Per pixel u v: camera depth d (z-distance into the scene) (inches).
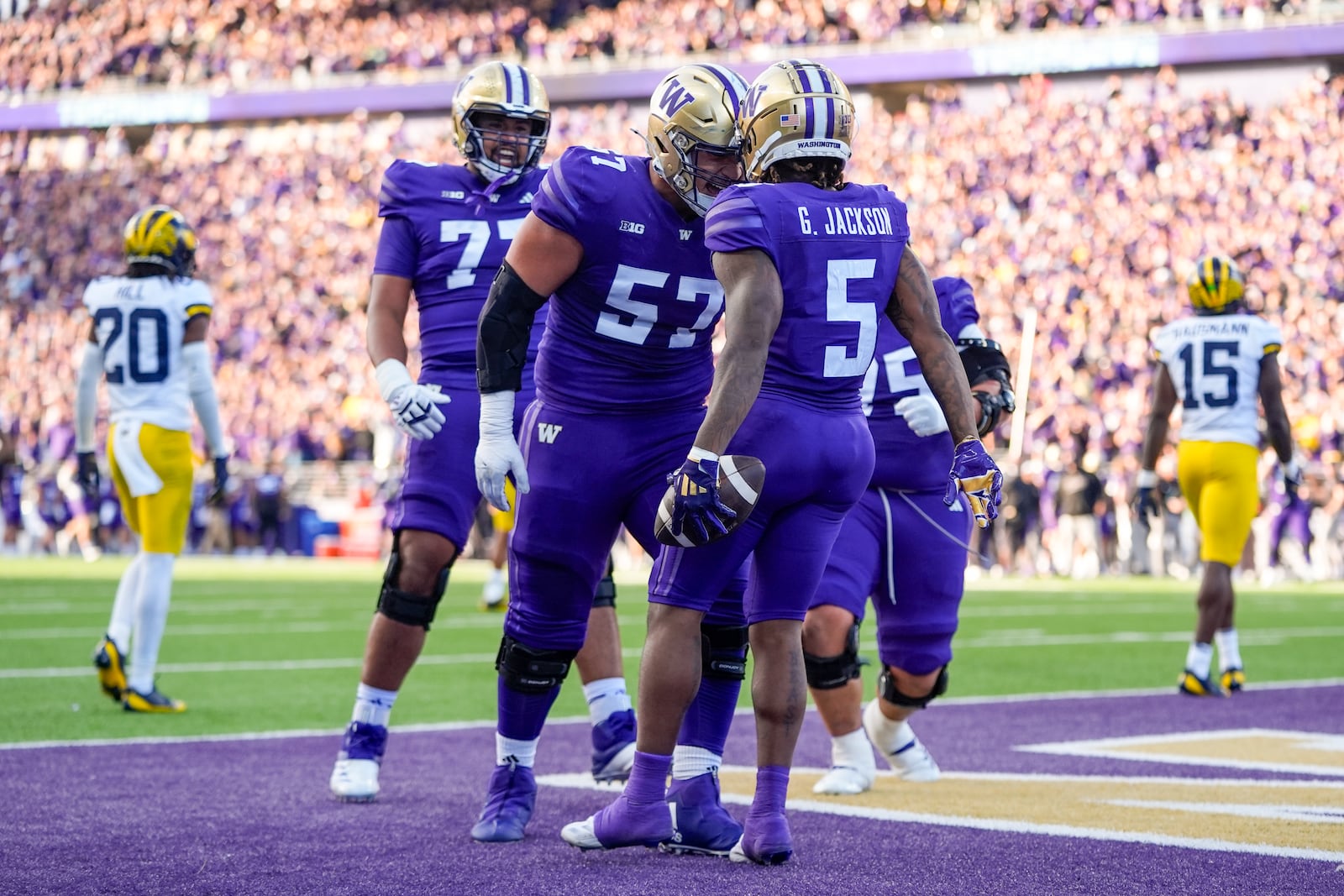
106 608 1836.9
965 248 3752.5
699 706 543.8
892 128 4151.1
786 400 498.3
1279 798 645.9
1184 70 4072.3
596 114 4687.5
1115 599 2213.3
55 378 4229.8
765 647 514.0
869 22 4429.1
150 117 5211.6
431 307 689.6
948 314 706.2
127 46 5383.9
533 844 551.8
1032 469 3078.2
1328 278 3390.7
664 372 546.0
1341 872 487.8
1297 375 3176.7
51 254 4906.5
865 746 681.6
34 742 803.4
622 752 665.0
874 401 681.0
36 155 5438.0
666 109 511.8
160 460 967.6
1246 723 923.4
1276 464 2812.5
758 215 483.5
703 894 459.2
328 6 5206.7
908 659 692.7
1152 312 3430.1
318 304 4397.1
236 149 5044.3
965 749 812.6
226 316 4414.4
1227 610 1098.7
